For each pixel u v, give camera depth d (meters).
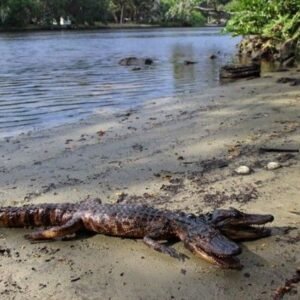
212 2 73.31
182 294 4.09
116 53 29.75
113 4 82.81
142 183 6.53
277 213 5.40
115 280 4.32
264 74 17.97
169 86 15.71
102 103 12.87
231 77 17.02
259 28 23.97
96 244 4.96
